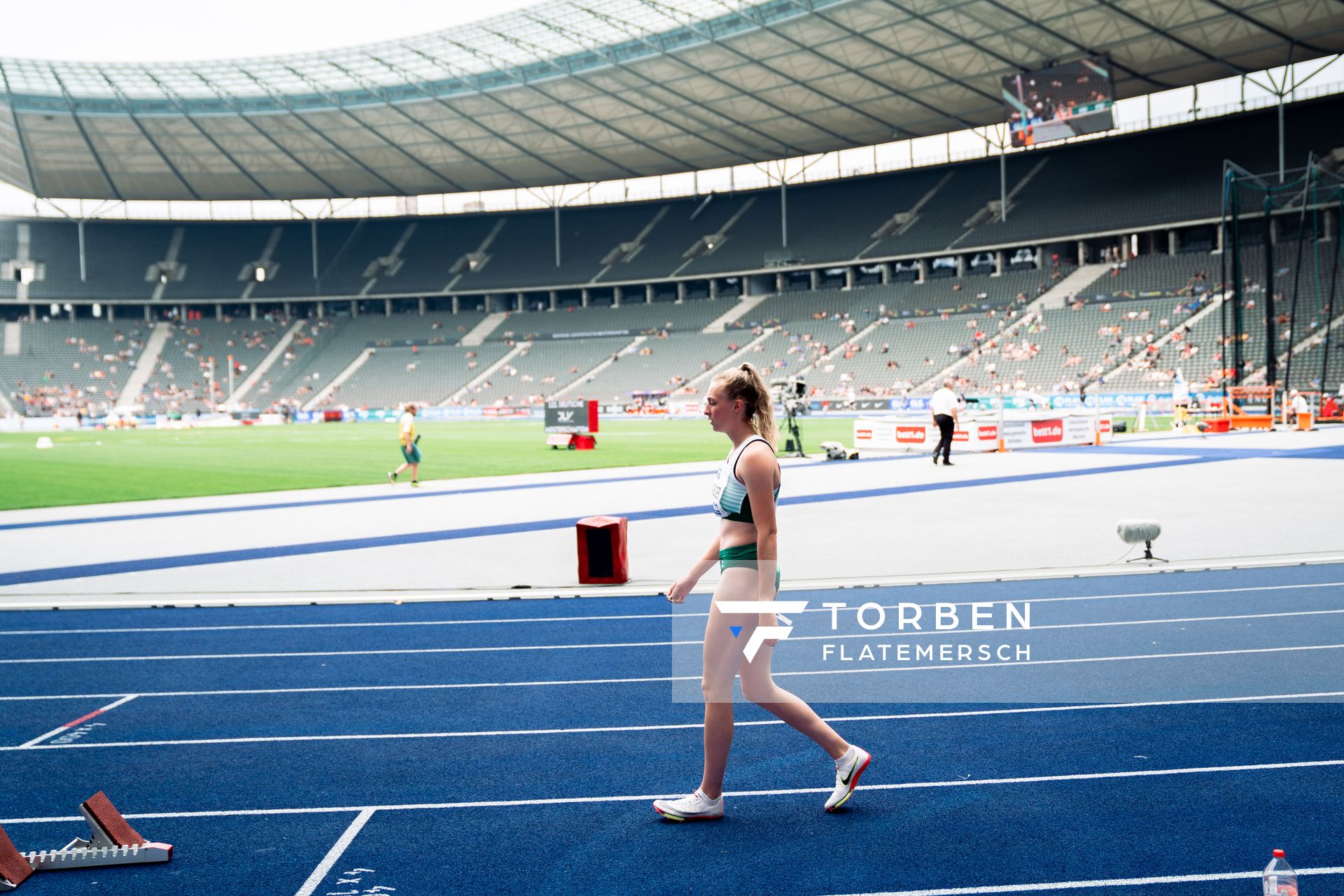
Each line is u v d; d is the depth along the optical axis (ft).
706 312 240.94
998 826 14.25
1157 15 143.54
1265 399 131.23
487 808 15.31
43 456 111.24
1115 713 18.90
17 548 43.68
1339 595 28.32
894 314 214.28
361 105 203.21
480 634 26.50
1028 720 18.63
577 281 256.11
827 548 37.96
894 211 232.12
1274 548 35.96
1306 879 12.49
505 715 19.74
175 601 31.12
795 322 224.53
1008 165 224.94
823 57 165.89
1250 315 165.37
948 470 72.49
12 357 253.44
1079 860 13.16
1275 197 178.60
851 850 13.64
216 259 280.92
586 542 32.81
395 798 15.76
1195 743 17.29
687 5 157.07
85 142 223.71
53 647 25.77
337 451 115.75
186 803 15.71
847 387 199.31
